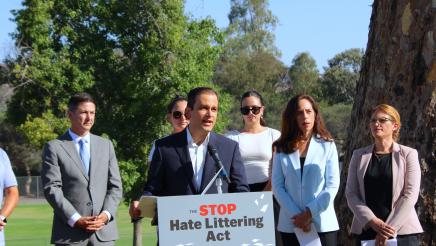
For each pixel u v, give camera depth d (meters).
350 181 6.38
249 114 7.44
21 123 21.42
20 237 20.86
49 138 20.03
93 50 20.38
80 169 6.84
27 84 20.70
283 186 6.36
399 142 7.49
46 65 20.28
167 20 19.73
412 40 7.59
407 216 6.12
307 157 6.25
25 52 20.81
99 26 20.39
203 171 5.22
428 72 7.43
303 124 6.30
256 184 7.33
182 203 4.85
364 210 6.17
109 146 7.13
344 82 58.28
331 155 6.26
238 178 5.29
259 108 7.45
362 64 8.30
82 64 20.45
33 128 20.02
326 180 6.19
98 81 20.39
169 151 5.29
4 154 6.48
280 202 6.29
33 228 26.25
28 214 35.69
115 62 20.42
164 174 5.29
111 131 19.66
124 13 20.05
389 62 7.76
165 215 4.82
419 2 7.56
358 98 8.20
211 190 5.16
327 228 6.15
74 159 6.85
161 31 19.70
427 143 7.32
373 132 6.32
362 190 6.28
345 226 7.81
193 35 20.59
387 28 7.85
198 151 5.29
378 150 6.34
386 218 6.17
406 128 7.48
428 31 7.48
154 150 5.40
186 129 5.36
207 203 4.86
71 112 6.95
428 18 7.49
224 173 5.17
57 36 20.81
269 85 60.31
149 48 19.72
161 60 19.72
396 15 7.76
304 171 6.23
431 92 7.39
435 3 7.46
